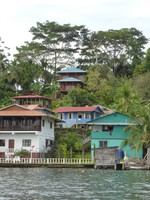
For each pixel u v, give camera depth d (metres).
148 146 87.62
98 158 84.06
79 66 167.88
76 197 41.28
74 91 135.75
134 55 164.12
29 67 148.25
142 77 133.88
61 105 132.75
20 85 145.88
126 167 83.25
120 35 162.25
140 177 63.75
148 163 84.50
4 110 102.19
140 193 44.34
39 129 100.38
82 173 71.31
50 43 160.88
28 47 160.50
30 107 113.81
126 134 99.50
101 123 100.12
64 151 98.94
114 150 83.81
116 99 131.12
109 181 56.88
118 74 163.25
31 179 59.00
